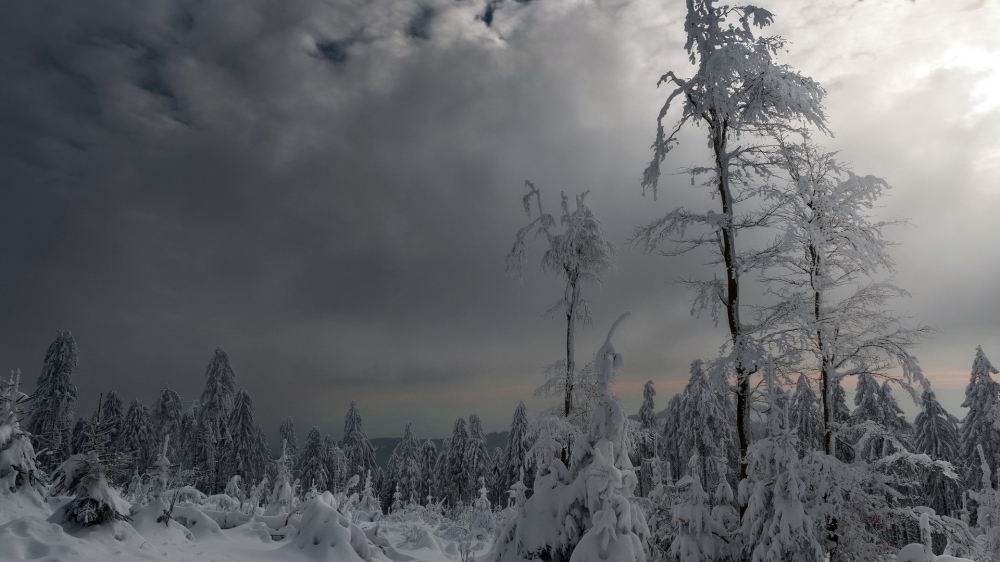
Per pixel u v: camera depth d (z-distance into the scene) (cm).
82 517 1081
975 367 3209
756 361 1160
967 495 2731
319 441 5419
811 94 1186
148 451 4547
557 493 1156
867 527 1075
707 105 1267
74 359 4494
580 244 1723
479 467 5166
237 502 2173
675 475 3741
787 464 1017
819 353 1184
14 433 1341
